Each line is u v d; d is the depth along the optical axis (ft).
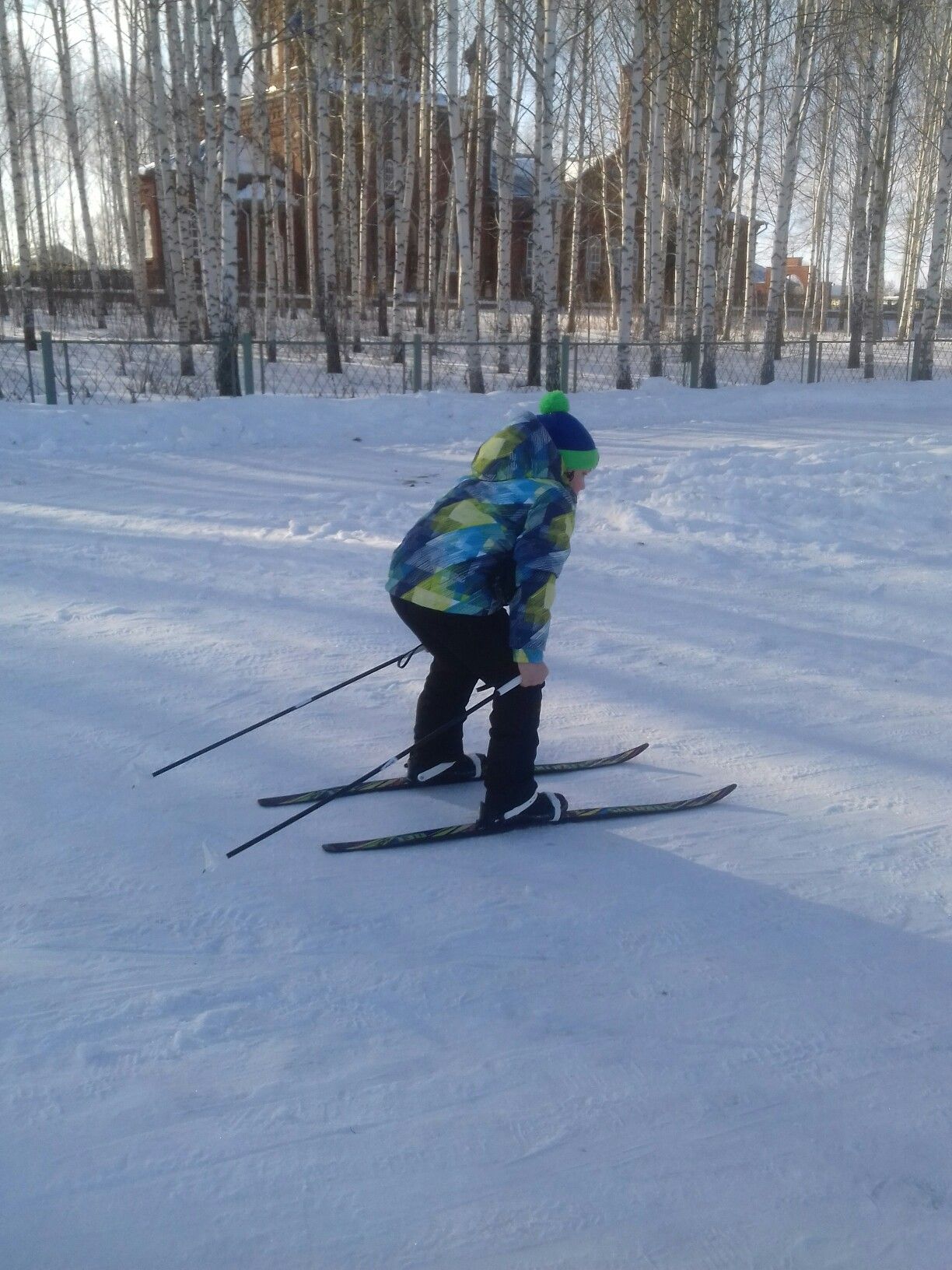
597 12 70.54
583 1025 8.51
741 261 142.82
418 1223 6.62
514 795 11.67
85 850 11.12
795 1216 6.73
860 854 11.27
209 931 9.73
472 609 11.26
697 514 27.25
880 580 21.63
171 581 21.30
